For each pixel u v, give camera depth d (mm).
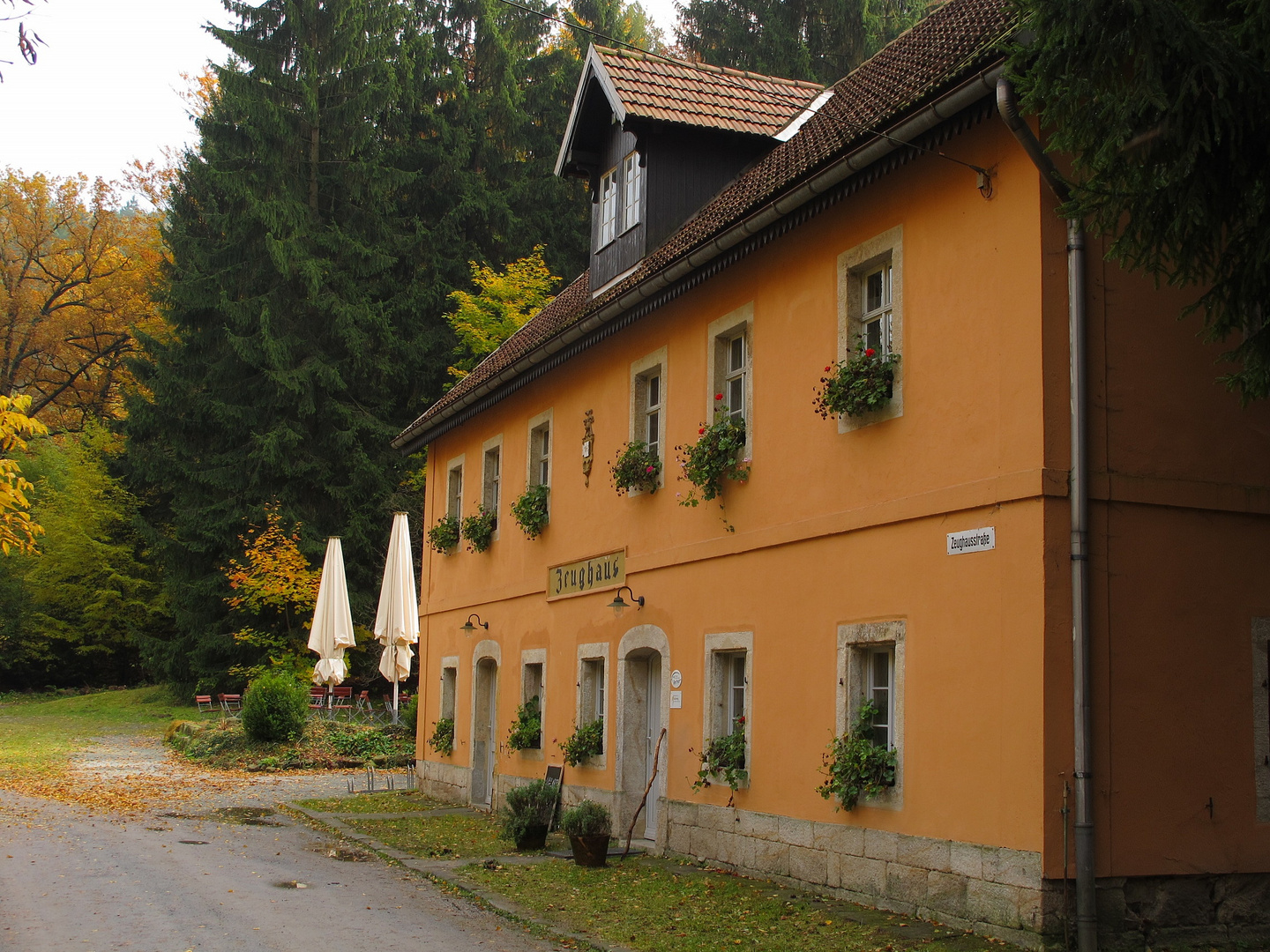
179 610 35188
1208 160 6277
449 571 19859
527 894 10164
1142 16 5863
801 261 10828
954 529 8688
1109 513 8125
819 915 8945
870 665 9766
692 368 12562
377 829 14750
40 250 46531
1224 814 8141
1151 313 8469
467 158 38156
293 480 34469
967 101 8234
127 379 45812
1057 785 7699
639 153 14555
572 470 15359
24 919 8648
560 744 14672
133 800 17312
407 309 36438
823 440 10320
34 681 45406
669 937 8453
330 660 27000
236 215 35375
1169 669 8141
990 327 8562
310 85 35688
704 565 12062
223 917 8906
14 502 6668
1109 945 7656
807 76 35031
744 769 11148
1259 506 8602
